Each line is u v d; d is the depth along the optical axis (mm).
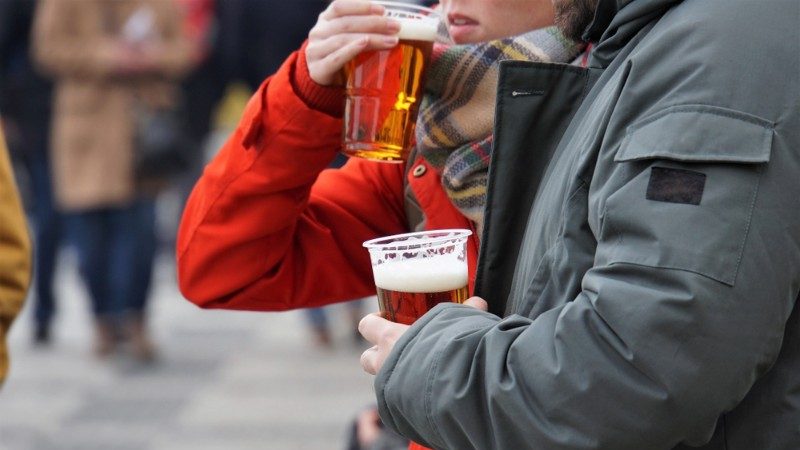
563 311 5371
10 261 9102
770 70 5262
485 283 6441
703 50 5328
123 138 23750
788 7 5375
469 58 6953
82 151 23766
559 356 5266
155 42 24062
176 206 35281
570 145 6035
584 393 5191
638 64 5473
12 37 24844
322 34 7105
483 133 6949
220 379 22062
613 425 5172
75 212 23750
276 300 8047
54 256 25156
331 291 8164
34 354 24500
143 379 22281
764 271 5121
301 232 8008
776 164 5172
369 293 8258
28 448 18172
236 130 7625
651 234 5180
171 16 24344
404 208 8023
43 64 23953
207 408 20078
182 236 7906
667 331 5074
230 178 7574
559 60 6840
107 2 24047
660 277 5125
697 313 5051
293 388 21156
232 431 18672
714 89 5250
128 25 24000
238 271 7809
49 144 24906
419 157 7516
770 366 5305
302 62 7262
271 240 7785
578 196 5711
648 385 5121
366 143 7062
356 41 6852
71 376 22641
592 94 6086
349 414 19344
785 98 5238
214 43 28500
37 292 25125
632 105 5457
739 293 5082
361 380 21562
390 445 9453
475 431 5480
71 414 20016
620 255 5246
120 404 20562
